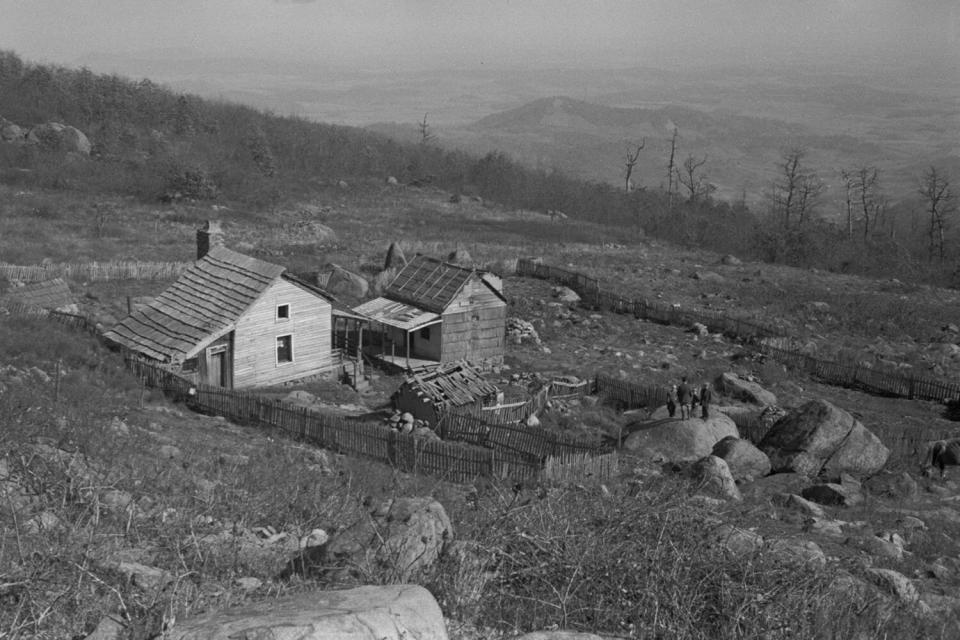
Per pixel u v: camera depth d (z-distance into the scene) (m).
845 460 25.09
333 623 5.54
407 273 41.72
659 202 115.19
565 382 36.25
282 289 33.84
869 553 15.61
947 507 21.31
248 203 83.19
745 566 9.03
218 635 5.39
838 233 99.56
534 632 6.90
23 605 6.84
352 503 13.38
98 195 77.94
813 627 8.59
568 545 8.95
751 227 97.25
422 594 6.23
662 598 8.29
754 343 45.25
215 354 32.28
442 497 15.93
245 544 9.82
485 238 78.00
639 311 50.00
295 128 129.50
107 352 30.62
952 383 39.12
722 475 20.41
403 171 118.25
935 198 102.56
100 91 111.50
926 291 66.44
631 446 26.59
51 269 45.25
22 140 91.56
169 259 53.75
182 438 20.73
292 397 31.50
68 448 13.11
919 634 10.12
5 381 21.56
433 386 29.84
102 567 7.90
